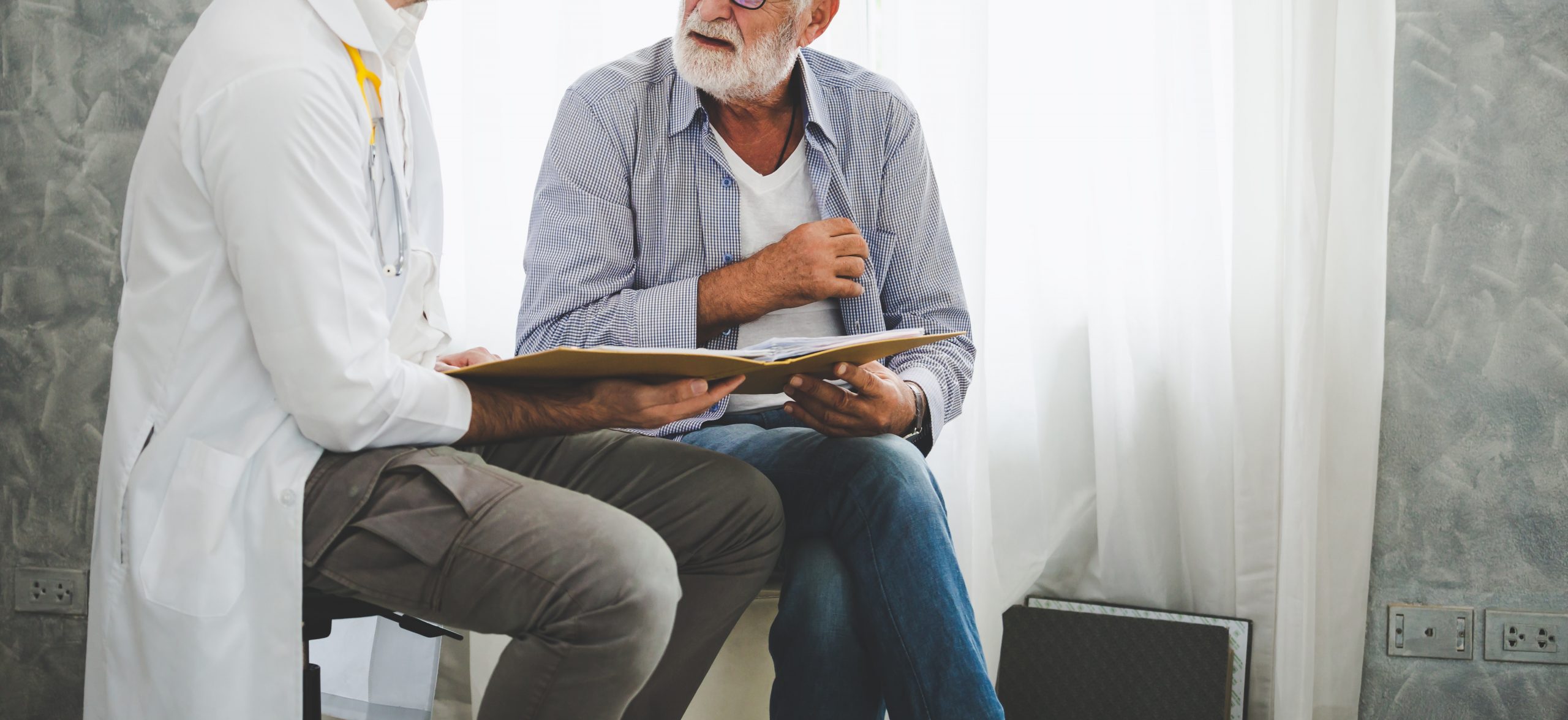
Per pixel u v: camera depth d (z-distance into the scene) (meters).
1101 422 1.97
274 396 1.06
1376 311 1.87
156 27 2.22
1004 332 2.03
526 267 1.59
